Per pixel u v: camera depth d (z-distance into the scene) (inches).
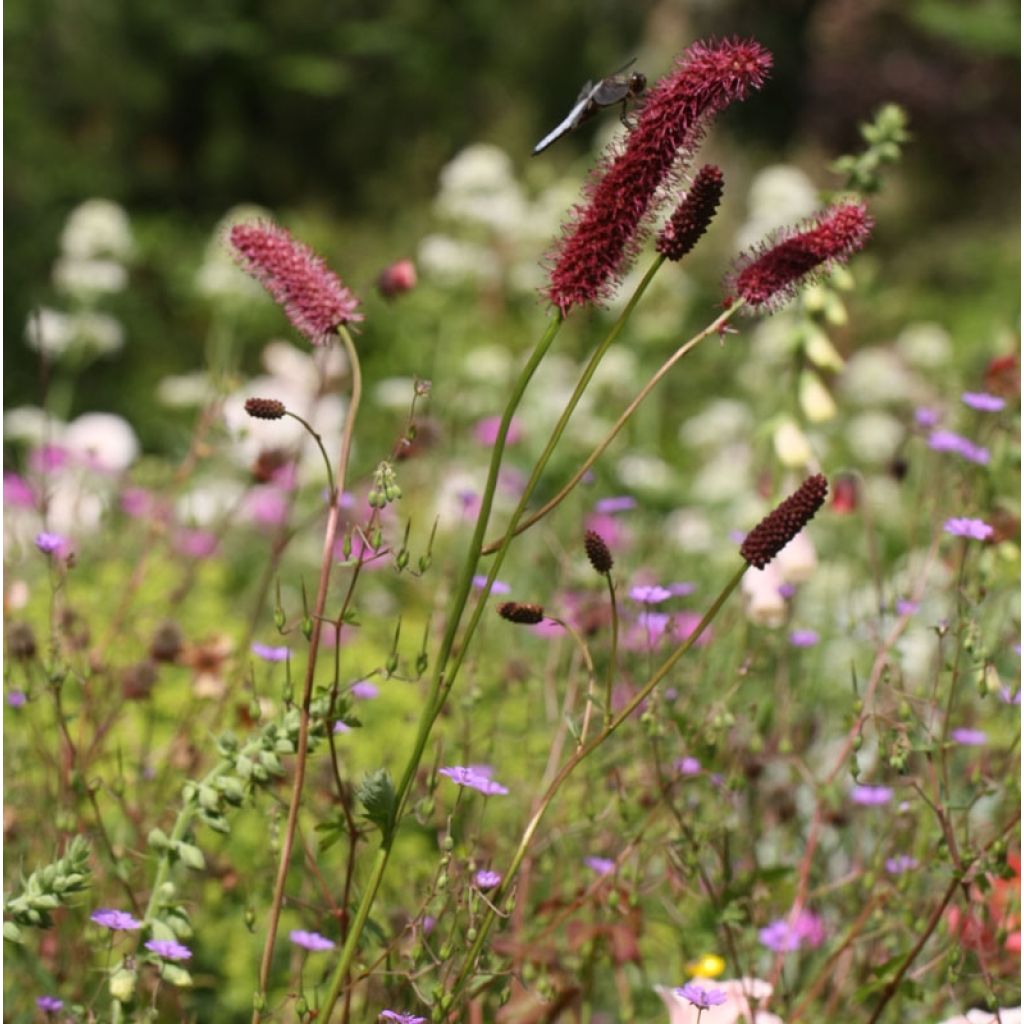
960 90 770.8
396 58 687.1
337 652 106.0
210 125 649.6
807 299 183.8
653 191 97.7
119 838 147.9
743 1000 127.7
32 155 585.3
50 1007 123.3
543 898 152.0
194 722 165.9
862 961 146.8
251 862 164.6
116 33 636.7
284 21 661.9
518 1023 123.0
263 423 254.7
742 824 153.2
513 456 296.8
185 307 522.6
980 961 127.6
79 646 165.8
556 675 183.3
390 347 423.8
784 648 168.7
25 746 157.0
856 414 355.3
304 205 650.2
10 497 231.6
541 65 719.7
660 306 355.9
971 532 136.2
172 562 235.6
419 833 160.2
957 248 651.5
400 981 117.2
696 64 97.2
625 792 144.8
